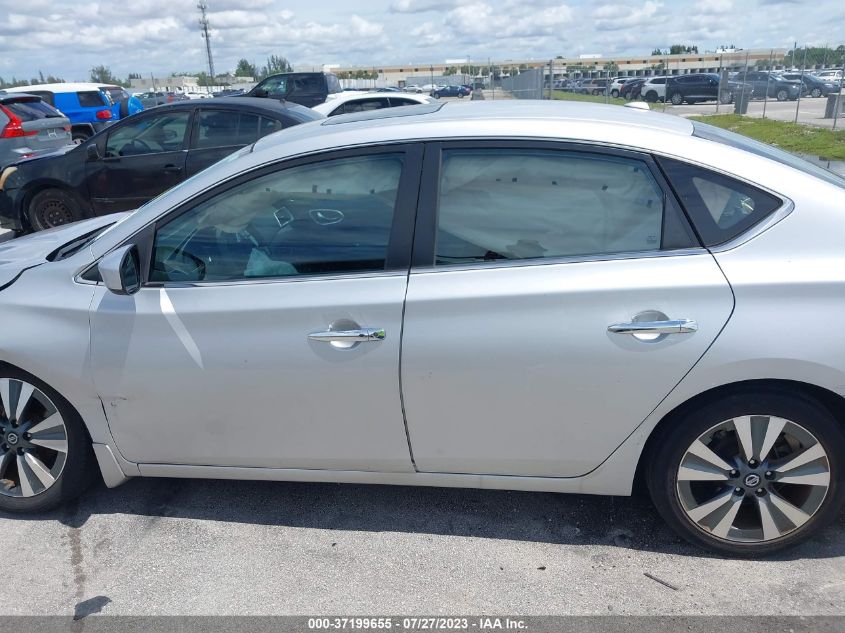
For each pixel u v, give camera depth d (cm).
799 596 244
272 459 278
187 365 266
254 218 270
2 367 290
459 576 261
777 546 258
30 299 281
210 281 269
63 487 297
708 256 237
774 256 234
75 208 770
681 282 234
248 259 269
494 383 247
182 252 275
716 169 243
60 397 287
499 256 250
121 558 277
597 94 3247
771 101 2944
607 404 245
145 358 269
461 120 265
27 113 1003
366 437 265
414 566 267
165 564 273
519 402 249
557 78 3098
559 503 304
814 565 260
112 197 756
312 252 262
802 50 1883
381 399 256
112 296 273
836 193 240
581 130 253
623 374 240
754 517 259
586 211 249
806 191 239
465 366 246
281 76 1694
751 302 231
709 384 237
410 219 255
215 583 262
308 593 255
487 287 244
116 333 270
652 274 237
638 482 299
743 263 234
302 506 308
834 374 230
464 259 251
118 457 290
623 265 240
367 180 262
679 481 255
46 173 757
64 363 276
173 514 305
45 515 306
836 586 248
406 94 1255
